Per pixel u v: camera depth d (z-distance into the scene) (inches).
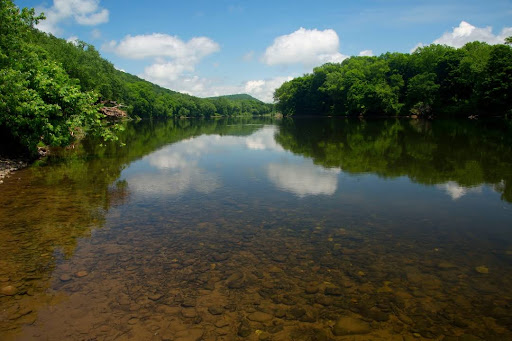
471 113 2532.0
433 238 311.1
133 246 296.5
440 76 3061.0
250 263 264.2
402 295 219.1
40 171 641.0
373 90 3070.9
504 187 490.0
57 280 240.1
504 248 288.7
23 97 645.9
